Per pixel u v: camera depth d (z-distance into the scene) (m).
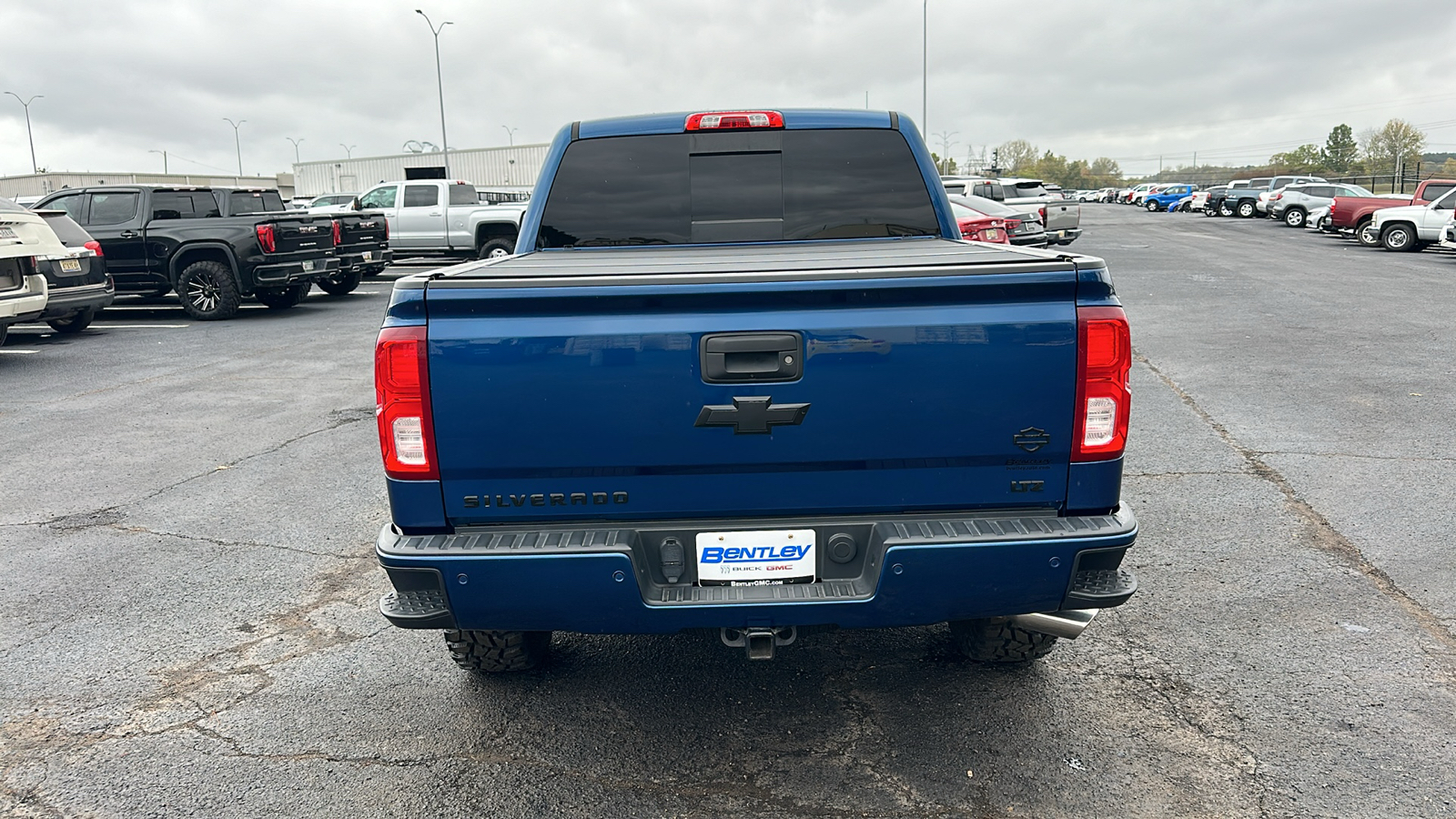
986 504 2.65
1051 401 2.57
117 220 14.12
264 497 5.88
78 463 6.69
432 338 2.53
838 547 2.67
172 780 3.03
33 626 4.17
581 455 2.58
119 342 12.25
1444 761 2.95
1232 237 29.06
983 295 2.53
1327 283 15.95
